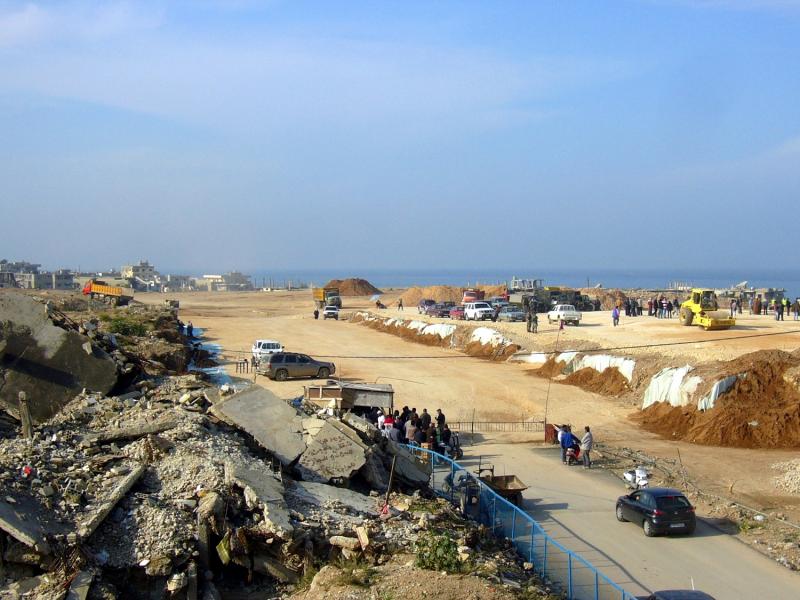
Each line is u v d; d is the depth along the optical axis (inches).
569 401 1563.7
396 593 546.0
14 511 569.0
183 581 566.6
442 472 1028.5
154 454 703.7
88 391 875.4
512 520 768.9
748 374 1325.0
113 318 2124.8
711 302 2143.2
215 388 979.9
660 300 2655.0
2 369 853.8
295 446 805.2
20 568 548.4
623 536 822.5
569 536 818.2
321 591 559.8
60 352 891.4
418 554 620.4
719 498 946.7
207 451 719.7
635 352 1728.6
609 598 650.8
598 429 1360.7
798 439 1200.8
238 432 824.9
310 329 2891.2
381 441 903.1
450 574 590.9
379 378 1772.9
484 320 2760.8
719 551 778.8
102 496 624.4
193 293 7007.9
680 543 802.8
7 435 746.8
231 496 652.1
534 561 714.2
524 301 3065.9
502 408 1508.4
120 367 959.0
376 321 3031.5
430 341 2454.5
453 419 1424.7
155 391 946.7
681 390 1385.3
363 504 731.4
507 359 2047.2
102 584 549.0
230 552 601.0
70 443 721.6
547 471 1089.4
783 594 674.2
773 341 1817.2
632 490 994.1
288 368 1692.9
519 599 564.1
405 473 874.8
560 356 1856.5
